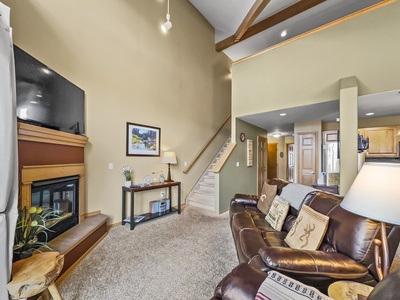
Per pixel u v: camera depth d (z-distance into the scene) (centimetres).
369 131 443
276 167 848
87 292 168
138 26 370
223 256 228
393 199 92
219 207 408
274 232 210
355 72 304
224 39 572
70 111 253
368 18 295
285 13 446
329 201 177
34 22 231
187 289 172
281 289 78
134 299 160
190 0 488
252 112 427
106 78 317
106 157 317
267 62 403
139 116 371
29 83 192
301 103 357
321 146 500
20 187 180
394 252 127
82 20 284
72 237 219
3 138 120
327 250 146
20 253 147
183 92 475
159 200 396
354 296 100
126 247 251
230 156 450
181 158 467
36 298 153
